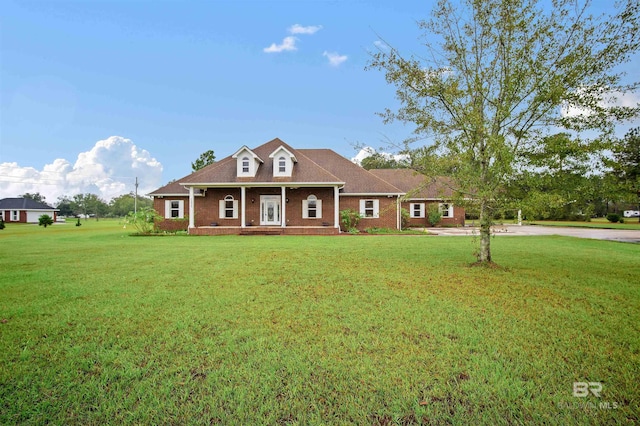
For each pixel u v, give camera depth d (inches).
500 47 323.0
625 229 1098.7
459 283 269.1
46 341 152.2
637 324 174.1
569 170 298.4
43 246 556.7
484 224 342.3
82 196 3826.3
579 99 292.2
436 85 335.9
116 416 98.7
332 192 918.4
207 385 114.8
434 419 97.5
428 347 145.2
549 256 432.8
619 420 96.8
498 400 106.2
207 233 847.7
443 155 339.9
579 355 137.6
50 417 97.9
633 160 881.5
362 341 151.6
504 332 162.9
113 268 339.3
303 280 279.0
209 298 223.6
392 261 383.6
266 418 98.0
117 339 154.0
